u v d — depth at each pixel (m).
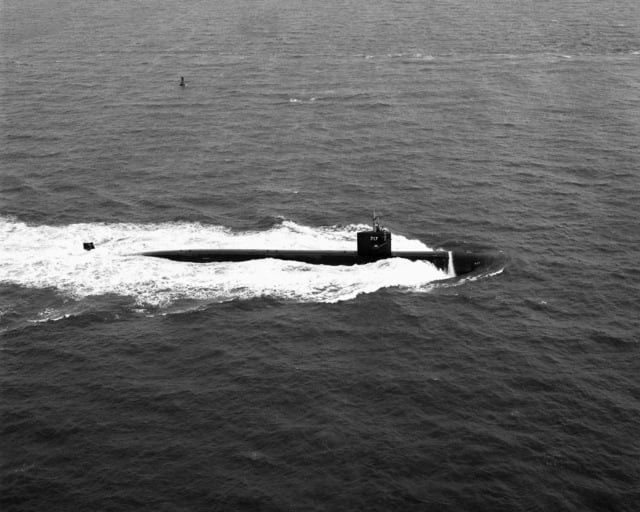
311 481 43.06
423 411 48.25
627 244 68.69
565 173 84.50
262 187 82.81
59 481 43.38
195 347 55.22
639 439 45.59
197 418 48.06
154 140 97.69
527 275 63.91
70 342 56.03
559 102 109.50
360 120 103.75
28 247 69.94
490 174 84.81
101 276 64.88
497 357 53.34
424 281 63.53
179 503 41.81
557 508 41.06
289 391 50.28
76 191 82.31
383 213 76.00
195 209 77.69
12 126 103.62
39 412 48.78
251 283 63.44
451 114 105.31
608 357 53.16
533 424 46.94
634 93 113.06
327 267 65.62
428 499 41.75
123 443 46.09
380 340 55.69
